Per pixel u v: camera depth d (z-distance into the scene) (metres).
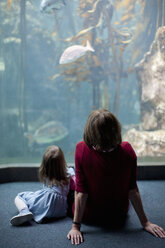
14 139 21.02
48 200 2.17
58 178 2.20
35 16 17.81
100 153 1.77
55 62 19.91
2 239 1.79
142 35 11.38
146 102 8.19
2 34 17.09
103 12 9.34
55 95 24.81
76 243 1.71
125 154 1.78
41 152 20.27
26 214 1.98
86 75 11.37
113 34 9.84
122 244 1.71
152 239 1.77
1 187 3.15
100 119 1.68
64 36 17.38
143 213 1.91
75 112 25.84
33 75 22.22
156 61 7.68
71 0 13.59
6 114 21.91
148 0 9.96
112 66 11.05
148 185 3.17
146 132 7.59
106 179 1.80
